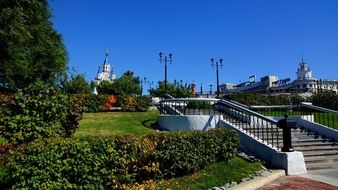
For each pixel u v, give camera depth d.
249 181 9.20
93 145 7.00
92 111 20.38
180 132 9.30
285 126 11.52
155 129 16.20
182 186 8.18
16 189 6.28
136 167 8.19
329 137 15.01
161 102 18.73
